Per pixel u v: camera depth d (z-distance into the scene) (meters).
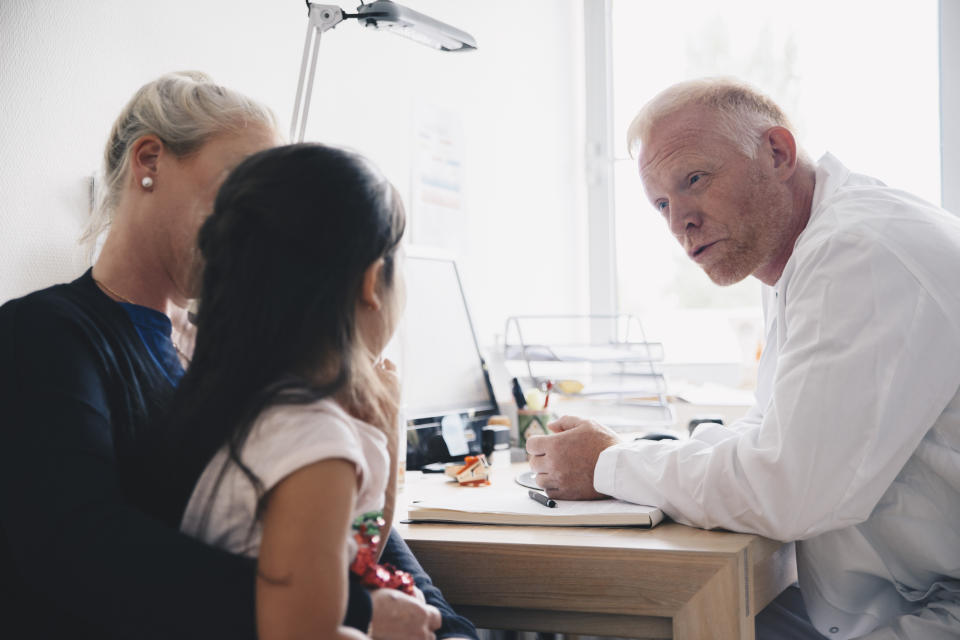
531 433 1.72
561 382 1.99
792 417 0.96
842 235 1.03
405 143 1.88
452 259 1.83
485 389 1.83
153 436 0.71
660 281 2.67
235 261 0.65
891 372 0.95
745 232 1.18
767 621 1.20
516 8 2.43
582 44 2.84
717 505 0.97
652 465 1.06
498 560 0.95
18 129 1.04
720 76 1.24
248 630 0.57
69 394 0.68
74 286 0.81
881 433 0.94
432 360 1.65
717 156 1.16
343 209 0.65
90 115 1.13
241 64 1.42
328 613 0.57
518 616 0.97
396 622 0.72
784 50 2.48
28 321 0.72
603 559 0.91
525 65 2.48
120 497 0.66
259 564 0.58
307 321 0.64
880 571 1.06
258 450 0.61
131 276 0.84
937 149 2.27
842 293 0.99
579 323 2.74
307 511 0.58
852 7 2.38
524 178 2.45
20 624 0.68
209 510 0.64
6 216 1.02
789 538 0.96
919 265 0.99
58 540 0.62
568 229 2.73
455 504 1.09
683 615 0.88
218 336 0.65
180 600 0.59
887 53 2.33
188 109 0.83
